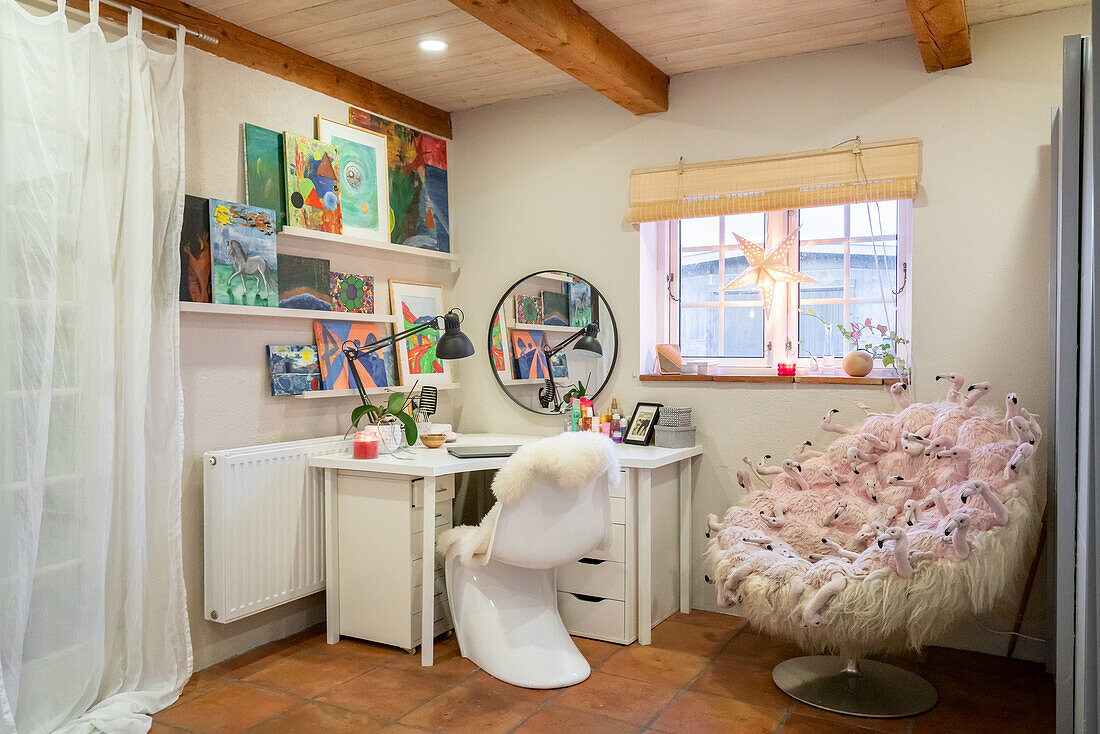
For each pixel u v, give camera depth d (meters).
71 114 2.44
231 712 2.64
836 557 2.59
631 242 3.79
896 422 2.97
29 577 2.31
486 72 3.64
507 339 4.08
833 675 2.86
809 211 3.58
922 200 3.20
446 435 3.71
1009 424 2.68
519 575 3.12
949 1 2.53
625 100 3.51
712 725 2.54
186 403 2.96
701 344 3.85
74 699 2.45
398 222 3.88
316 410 3.47
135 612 2.63
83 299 2.48
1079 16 2.92
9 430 2.27
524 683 2.82
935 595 2.30
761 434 3.53
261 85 3.22
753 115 3.51
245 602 3.00
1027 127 3.02
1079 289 2.08
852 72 3.32
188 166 2.95
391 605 3.14
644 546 3.23
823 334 3.57
